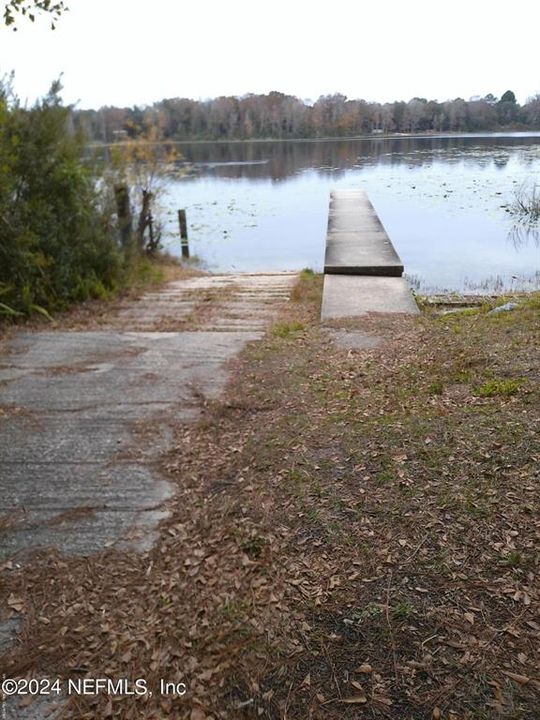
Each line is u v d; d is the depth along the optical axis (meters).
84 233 7.65
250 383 4.30
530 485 2.59
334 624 2.03
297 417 3.60
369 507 2.60
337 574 2.25
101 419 3.81
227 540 2.54
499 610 2.01
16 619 2.20
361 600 2.12
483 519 2.43
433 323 5.49
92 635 2.10
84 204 7.66
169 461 3.26
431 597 2.10
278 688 1.82
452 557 2.26
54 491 3.00
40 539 2.63
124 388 4.32
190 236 15.04
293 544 2.45
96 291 7.65
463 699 1.73
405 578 2.19
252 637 2.02
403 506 2.58
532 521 2.38
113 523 2.73
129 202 10.56
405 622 2.00
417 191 20.39
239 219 17.20
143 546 2.56
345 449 3.11
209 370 4.65
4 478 3.13
